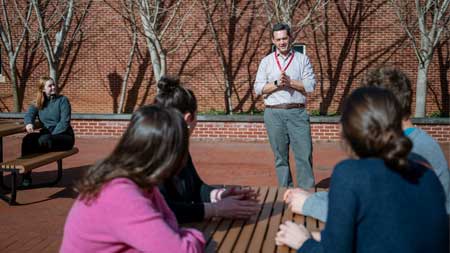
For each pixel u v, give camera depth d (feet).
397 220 5.84
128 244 6.12
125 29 63.10
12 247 16.06
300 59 19.19
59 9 59.31
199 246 6.53
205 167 32.12
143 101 63.62
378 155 6.12
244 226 9.32
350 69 61.62
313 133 43.45
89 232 6.18
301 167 19.42
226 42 62.08
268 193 11.90
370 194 5.88
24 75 65.05
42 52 64.59
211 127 44.39
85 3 62.08
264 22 61.36
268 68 19.47
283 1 52.44
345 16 61.31
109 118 45.62
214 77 62.59
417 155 7.66
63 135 24.38
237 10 61.46
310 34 61.62
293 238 7.83
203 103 62.90
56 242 16.57
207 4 61.05
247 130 44.11
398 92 8.33
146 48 63.16
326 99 62.13
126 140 6.41
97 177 6.28
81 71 64.28
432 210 6.05
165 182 9.52
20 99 65.36
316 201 9.91
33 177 27.89
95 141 43.83
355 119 6.14
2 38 61.36
